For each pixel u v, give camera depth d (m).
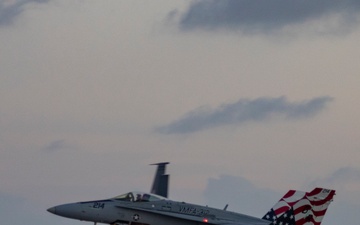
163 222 185.25
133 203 185.12
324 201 181.38
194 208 188.38
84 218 182.75
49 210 182.38
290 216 180.62
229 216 190.75
